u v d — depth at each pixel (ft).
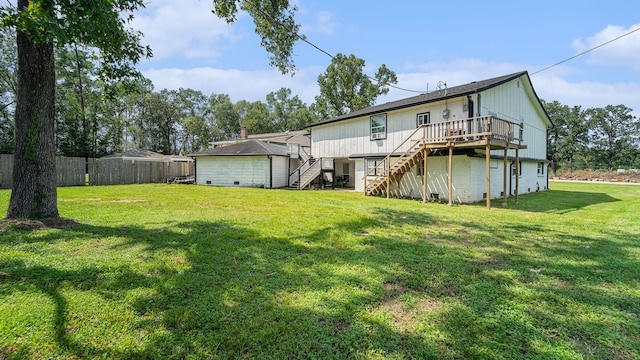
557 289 11.02
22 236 15.92
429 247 16.30
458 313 9.13
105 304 9.21
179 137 156.87
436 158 43.55
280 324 8.30
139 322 8.29
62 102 85.25
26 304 9.06
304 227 20.63
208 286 10.71
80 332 7.73
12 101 79.61
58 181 57.62
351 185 71.20
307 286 10.87
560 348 7.48
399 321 8.64
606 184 86.84
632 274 12.55
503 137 35.24
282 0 30.01
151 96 135.74
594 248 16.51
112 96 24.79
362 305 9.54
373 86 122.52
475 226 22.45
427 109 45.24
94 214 23.71
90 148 90.68
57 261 12.67
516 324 8.55
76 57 81.56
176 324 8.26
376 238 18.13
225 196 41.27
